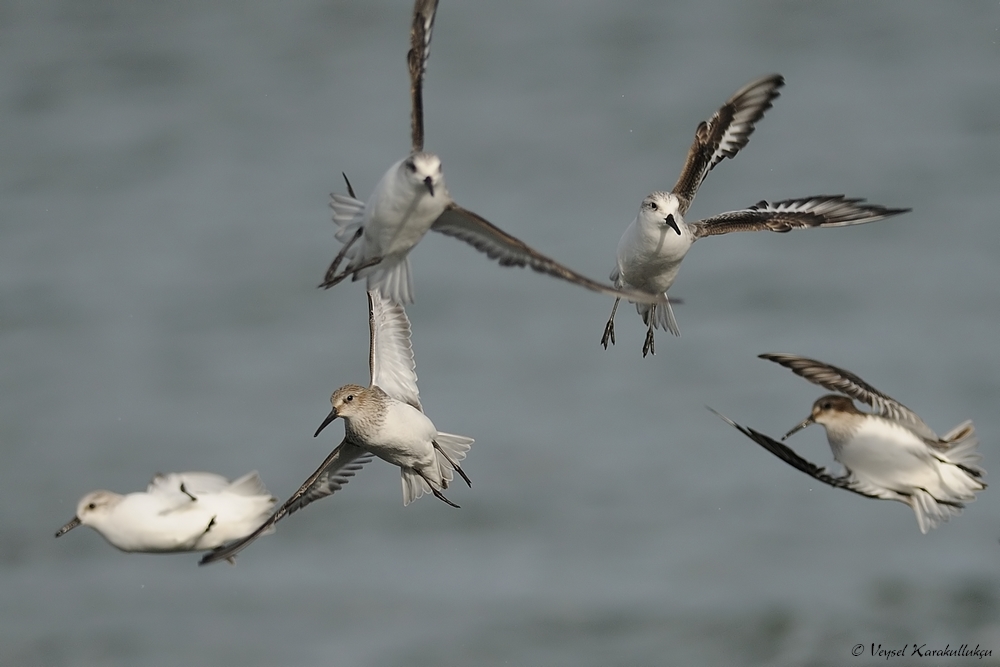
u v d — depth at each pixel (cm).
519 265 890
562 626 1530
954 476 838
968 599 1545
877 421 850
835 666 1434
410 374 1032
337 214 975
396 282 923
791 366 870
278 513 967
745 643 1491
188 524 963
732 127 1146
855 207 1121
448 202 884
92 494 974
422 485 1034
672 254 1048
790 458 774
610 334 1105
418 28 964
